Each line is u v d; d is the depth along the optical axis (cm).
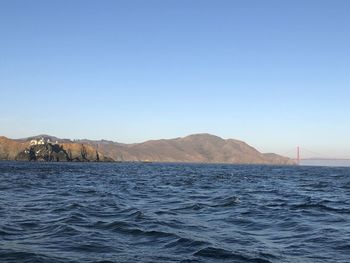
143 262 1063
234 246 1287
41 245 1243
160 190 3706
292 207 2395
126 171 9288
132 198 2867
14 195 2856
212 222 1800
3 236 1362
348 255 1205
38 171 7631
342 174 10544
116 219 1783
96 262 1054
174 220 1811
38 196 2831
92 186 4012
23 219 1731
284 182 5684
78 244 1267
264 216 2006
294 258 1159
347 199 3075
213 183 5041
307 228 1669
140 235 1424
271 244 1348
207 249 1212
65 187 3781
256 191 3744
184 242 1308
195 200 2783
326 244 1354
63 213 1938
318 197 3206
